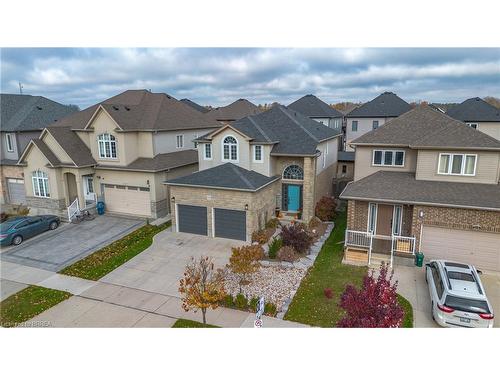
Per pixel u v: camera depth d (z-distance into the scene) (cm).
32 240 2191
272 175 2377
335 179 3039
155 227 2348
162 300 1473
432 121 2105
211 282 1301
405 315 1314
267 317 1331
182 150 2988
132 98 3039
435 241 1750
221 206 2102
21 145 2902
